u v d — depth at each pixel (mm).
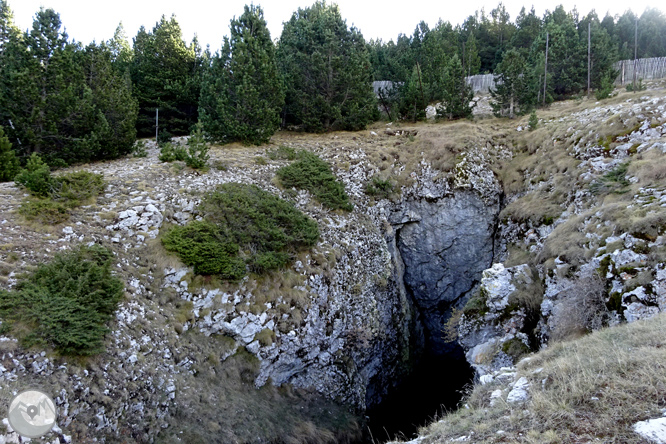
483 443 6348
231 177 18984
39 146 19453
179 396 11062
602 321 12102
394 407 21578
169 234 14070
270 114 24688
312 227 17156
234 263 14156
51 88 19906
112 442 9086
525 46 43500
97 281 10922
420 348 25391
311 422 14172
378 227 21531
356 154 24266
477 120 29219
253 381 13688
